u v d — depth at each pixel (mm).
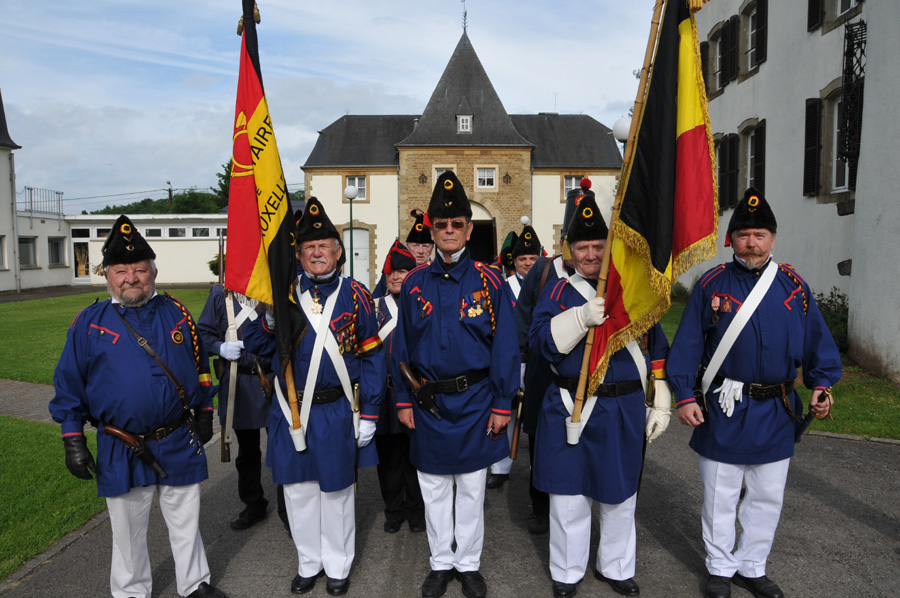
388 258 4438
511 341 3416
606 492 3221
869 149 8039
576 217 3447
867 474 5000
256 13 3408
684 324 3383
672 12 3082
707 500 3383
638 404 3318
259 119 3371
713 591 3295
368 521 4496
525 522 4395
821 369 3279
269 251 3309
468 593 3406
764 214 3248
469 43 30906
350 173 29766
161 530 4289
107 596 3410
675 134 3090
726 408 3270
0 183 30656
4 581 3566
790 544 3879
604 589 3457
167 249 39125
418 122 29656
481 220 29812
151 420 3094
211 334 4293
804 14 11422
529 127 31453
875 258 7918
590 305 3154
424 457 3443
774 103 12555
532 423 4375
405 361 3539
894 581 3457
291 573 3701
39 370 9883
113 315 3131
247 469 4324
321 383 3414
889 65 7621
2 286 30797
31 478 5031
